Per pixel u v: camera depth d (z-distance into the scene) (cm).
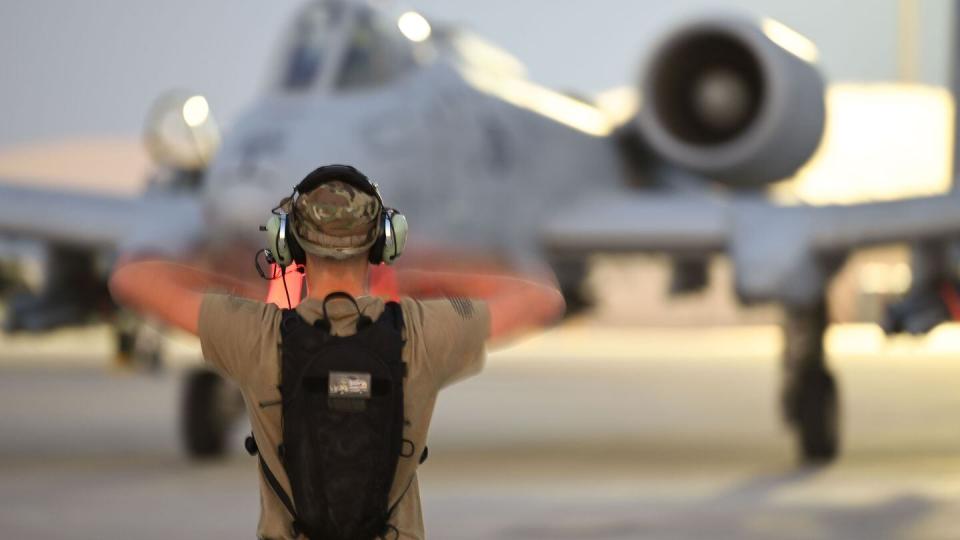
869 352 11325
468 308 830
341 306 807
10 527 2228
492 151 3347
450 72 3322
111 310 3556
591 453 3475
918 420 4603
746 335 14838
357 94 3105
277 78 3162
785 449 3591
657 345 12350
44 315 3481
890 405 5384
